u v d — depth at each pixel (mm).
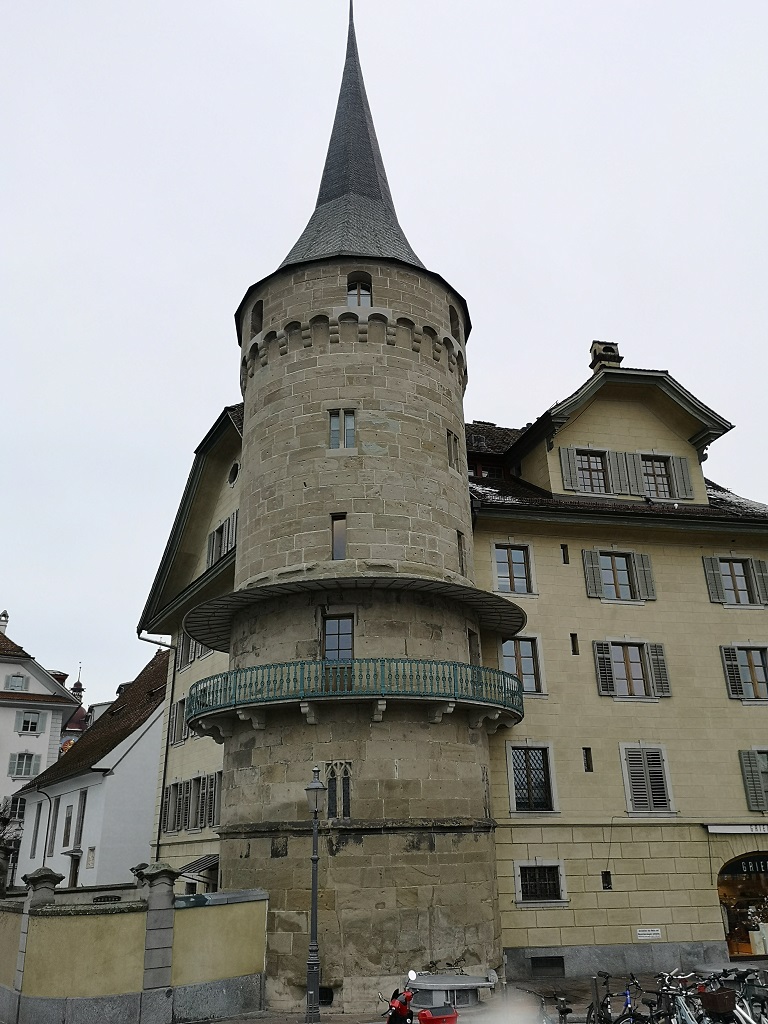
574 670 25812
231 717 21062
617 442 29828
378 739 19438
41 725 58469
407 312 23609
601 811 24453
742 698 26766
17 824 55156
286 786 19453
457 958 18688
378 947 18109
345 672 19172
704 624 27469
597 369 29703
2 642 59406
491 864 20672
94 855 34812
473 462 30703
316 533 21156
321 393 22422
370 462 21625
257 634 21250
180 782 32062
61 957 16344
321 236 26297
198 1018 17188
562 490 28516
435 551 21672
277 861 19062
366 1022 16594
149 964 16859
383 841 18797
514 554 26812
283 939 18469
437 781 19688
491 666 24938
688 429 30531
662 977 14984
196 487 32688
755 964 23484
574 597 26656
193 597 31453
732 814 25344
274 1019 17141
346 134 29719
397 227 27766
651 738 25625
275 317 23922
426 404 23078
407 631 20500
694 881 24359
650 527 27594
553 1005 18938
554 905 23266
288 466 22062
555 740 24891
